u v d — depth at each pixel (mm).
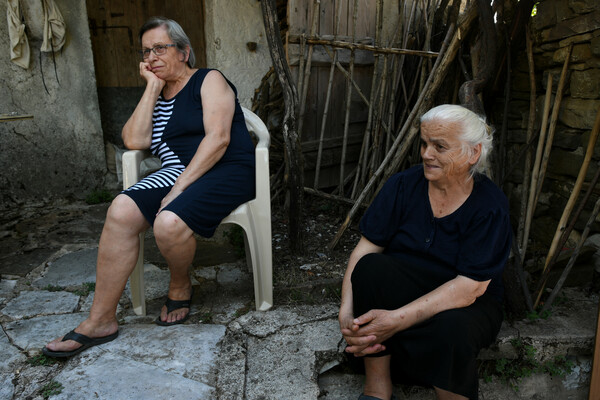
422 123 1466
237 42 3904
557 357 1959
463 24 2529
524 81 2746
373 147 3346
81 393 1620
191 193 1916
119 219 1812
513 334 1932
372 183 2855
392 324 1463
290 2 3125
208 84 2047
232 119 2080
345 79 3557
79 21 3732
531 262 2389
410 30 3564
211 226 1976
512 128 2873
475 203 1534
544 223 2648
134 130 2115
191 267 2713
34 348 1896
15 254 2887
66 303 2270
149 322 2145
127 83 4582
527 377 1966
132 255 1855
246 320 2096
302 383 1716
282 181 3693
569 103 2396
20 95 3615
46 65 3664
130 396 1611
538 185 2414
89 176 4047
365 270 1551
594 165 2264
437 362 1446
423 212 1616
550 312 2111
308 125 3494
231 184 2016
